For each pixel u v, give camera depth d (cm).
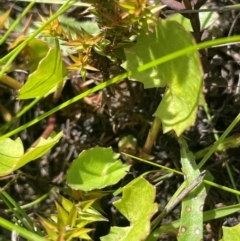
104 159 16
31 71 18
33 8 20
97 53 16
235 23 19
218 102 19
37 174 19
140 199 14
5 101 20
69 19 19
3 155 15
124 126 19
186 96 14
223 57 19
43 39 19
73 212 15
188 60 13
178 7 15
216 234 17
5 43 20
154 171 17
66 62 19
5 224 13
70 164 17
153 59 15
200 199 15
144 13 14
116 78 14
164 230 15
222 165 18
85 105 19
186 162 16
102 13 14
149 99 19
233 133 18
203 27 17
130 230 15
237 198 16
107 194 17
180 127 14
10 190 19
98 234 18
